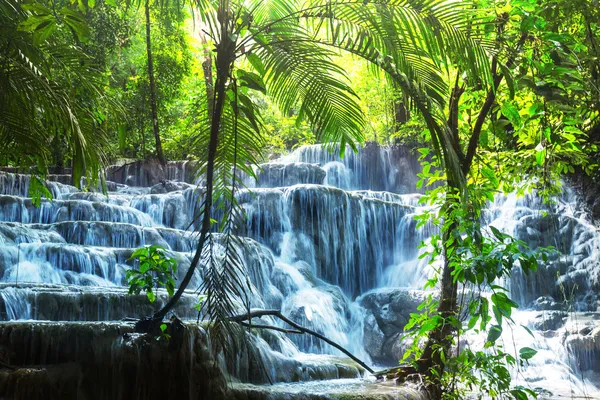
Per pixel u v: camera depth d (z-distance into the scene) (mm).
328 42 5027
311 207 12672
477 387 6781
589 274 11945
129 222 11836
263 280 10828
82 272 9000
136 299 7199
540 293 11812
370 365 10703
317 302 11008
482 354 5160
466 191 4883
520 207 13688
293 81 5145
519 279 11672
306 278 11906
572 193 14242
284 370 6695
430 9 4707
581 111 5887
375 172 17188
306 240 12523
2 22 4699
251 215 12492
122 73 18734
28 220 11102
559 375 9164
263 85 4855
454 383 5430
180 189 14227
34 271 8727
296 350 7914
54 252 8953
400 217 13539
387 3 4727
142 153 17844
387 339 10891
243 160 5383
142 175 16109
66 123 4641
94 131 5391
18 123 5238
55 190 12742
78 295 7047
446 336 5555
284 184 15273
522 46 5320
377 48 4910
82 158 4637
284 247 12383
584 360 9539
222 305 4676
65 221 10406
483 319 4824
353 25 4891
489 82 4941
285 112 5348
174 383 5336
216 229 12305
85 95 5859
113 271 9234
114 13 14062
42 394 5102
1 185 12773
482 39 4867
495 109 5996
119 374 5293
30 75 4586
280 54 5000
